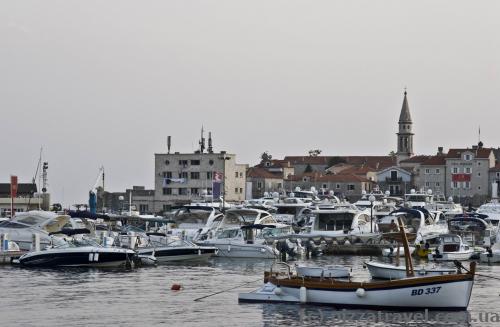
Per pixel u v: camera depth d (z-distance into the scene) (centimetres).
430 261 9225
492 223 13188
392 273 6550
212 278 7475
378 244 10025
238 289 6719
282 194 15725
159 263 8750
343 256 9844
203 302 6056
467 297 5547
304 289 5825
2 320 5394
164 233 9981
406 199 14662
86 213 9881
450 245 9512
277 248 9331
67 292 6538
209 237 9738
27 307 5856
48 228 9044
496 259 9212
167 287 6831
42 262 8100
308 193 14662
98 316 5538
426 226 10338
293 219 12300
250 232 9469
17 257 8406
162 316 5531
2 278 7331
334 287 5738
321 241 9944
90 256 8025
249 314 5572
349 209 10569
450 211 13238
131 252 8138
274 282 5975
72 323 5312
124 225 12175
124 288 6769
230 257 9306
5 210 15700
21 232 8881
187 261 8900
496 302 6053
